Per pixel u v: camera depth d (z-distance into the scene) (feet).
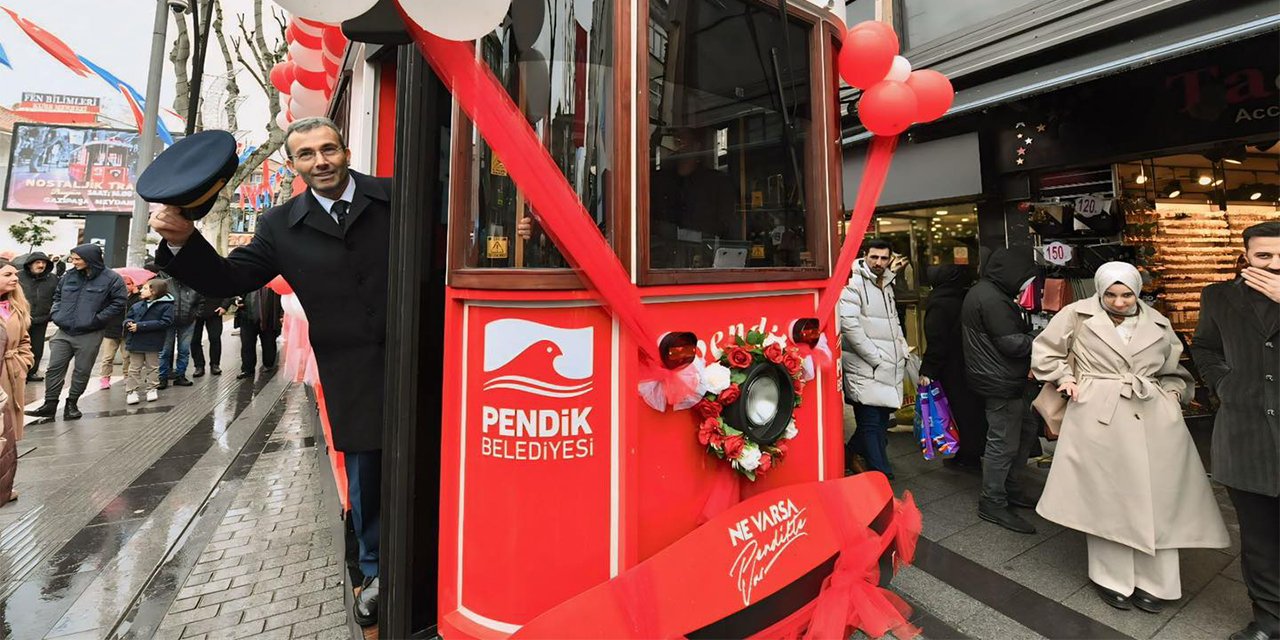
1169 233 13.80
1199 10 8.43
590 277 4.91
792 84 6.73
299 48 10.58
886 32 7.39
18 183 69.00
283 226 7.04
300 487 13.82
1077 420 8.66
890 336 12.03
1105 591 8.41
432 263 6.01
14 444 12.44
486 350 5.25
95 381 27.09
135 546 10.66
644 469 5.31
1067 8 10.34
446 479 5.57
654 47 5.53
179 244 6.00
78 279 20.03
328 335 7.00
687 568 5.08
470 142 5.38
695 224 5.88
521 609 5.16
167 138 44.52
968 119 14.35
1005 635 7.67
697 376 5.36
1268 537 7.22
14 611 8.53
